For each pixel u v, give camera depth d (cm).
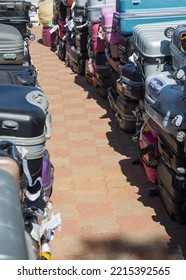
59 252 421
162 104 431
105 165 587
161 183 478
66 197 511
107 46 730
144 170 568
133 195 514
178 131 406
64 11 1092
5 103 388
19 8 752
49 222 372
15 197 237
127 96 617
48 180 447
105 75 810
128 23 627
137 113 580
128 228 456
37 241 302
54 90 901
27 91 416
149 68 521
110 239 440
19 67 568
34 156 383
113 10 718
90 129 703
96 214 480
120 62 668
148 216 474
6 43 591
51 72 1038
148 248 427
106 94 827
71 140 664
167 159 447
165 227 456
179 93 417
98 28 798
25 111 378
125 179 550
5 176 253
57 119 745
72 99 845
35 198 371
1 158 295
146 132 529
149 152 512
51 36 1275
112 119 741
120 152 623
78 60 984
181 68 410
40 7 1292
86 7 888
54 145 647
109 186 535
